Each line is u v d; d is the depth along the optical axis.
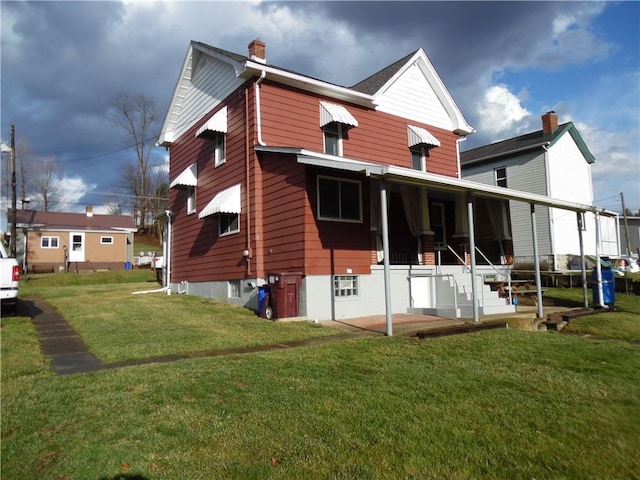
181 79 17.78
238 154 14.04
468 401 5.19
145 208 57.84
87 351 7.66
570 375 6.41
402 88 16.75
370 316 12.68
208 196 15.98
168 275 19.00
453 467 3.71
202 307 13.02
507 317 11.69
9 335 8.57
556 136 24.97
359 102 15.29
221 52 14.91
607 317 12.46
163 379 5.71
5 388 5.38
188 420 4.45
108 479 3.39
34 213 36.97
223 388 5.40
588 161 27.66
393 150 16.09
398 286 13.70
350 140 14.91
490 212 16.84
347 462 3.71
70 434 4.13
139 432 4.16
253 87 13.39
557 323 11.49
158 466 3.60
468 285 14.08
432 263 14.67
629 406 5.27
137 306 12.88
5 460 3.66
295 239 11.97
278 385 5.57
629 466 3.85
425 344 8.12
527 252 25.48
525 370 6.61
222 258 14.91
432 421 4.59
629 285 19.30
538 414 4.88
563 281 20.61
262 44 15.61
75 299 14.63
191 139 17.53
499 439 4.24
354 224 12.83
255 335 9.19
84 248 35.56
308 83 13.93
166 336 8.78
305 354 7.29
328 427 4.37
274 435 4.17
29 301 14.51
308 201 11.86
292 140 13.74
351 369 6.40
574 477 3.65
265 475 3.48
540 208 25.22
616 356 7.68
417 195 14.73
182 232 18.14
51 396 5.07
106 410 4.68
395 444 4.05
